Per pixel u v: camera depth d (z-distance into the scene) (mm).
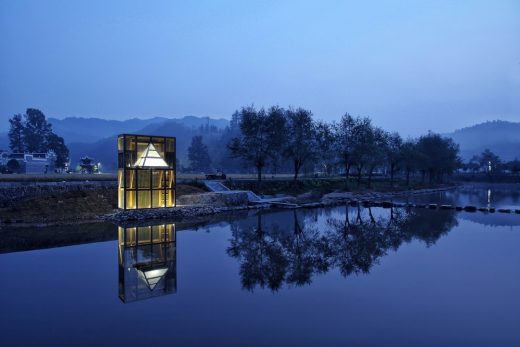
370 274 14695
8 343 8258
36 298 11359
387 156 75125
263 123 51562
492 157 179000
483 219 32750
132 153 31031
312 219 31719
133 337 8680
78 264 15555
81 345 8211
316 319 10016
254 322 9734
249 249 19219
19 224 25281
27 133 107500
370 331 9266
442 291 12586
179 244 20266
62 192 30766
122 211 29859
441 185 103125
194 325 9469
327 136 61281
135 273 14328
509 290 12688
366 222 30297
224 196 38375
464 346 8438
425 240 22375
